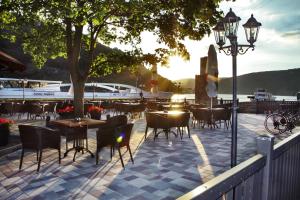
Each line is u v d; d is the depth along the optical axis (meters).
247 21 5.50
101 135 5.53
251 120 15.25
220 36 5.71
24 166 5.50
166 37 11.30
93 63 12.39
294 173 3.64
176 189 4.32
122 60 11.59
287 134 10.23
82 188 4.31
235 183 1.96
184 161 6.03
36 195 4.00
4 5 9.38
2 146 6.86
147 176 4.96
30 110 13.91
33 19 10.82
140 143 8.14
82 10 8.84
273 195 2.87
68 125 6.02
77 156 6.38
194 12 9.68
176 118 8.89
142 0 9.59
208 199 1.58
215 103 17.94
